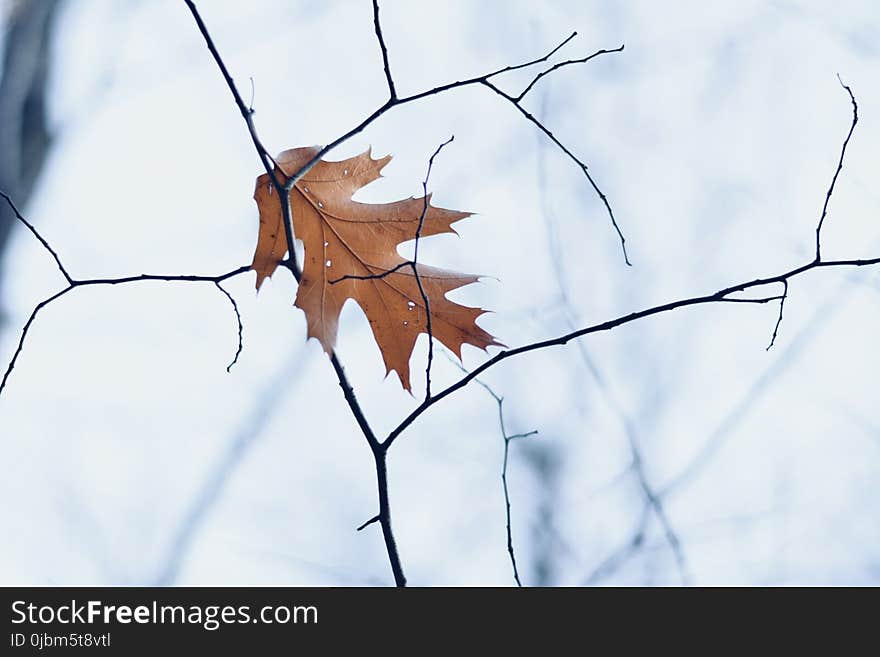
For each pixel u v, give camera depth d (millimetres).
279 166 3002
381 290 3020
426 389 3004
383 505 3006
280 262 3002
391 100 2973
